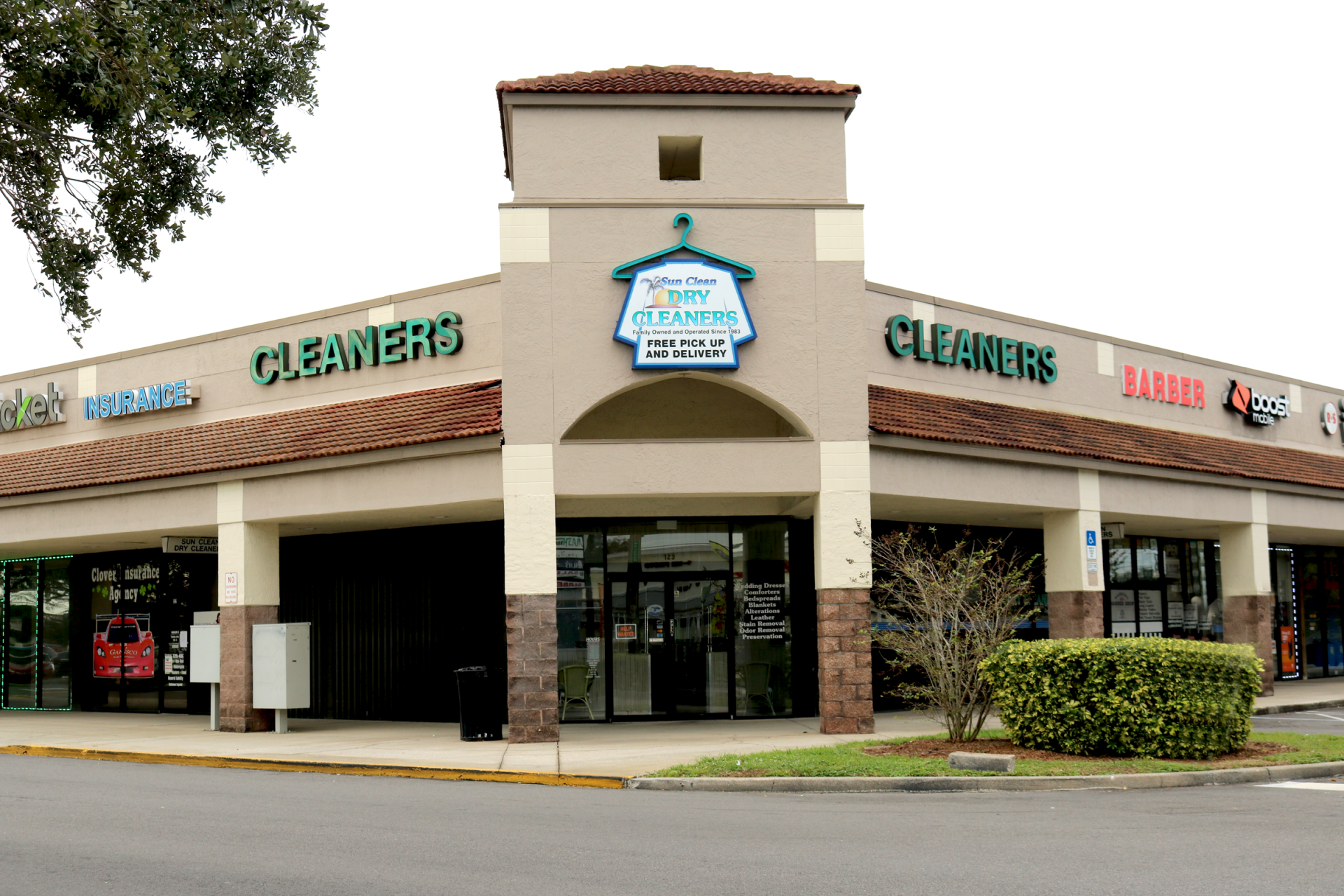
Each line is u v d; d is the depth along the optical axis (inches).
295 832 406.9
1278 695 1029.8
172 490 860.0
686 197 743.1
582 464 717.3
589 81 755.4
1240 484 1006.4
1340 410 1273.4
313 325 879.7
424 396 800.9
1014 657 616.4
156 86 570.6
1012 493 831.1
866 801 489.4
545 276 726.5
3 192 612.7
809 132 758.5
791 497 813.2
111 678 1070.4
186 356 941.8
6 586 1153.4
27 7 509.0
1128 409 1027.9
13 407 1037.8
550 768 582.9
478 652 864.9
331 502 783.7
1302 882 320.2
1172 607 1133.7
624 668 845.2
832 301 743.7
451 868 340.2
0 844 385.7
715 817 440.5
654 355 721.0
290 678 798.5
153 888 317.1
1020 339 949.8
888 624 907.4
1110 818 434.6
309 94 660.7
